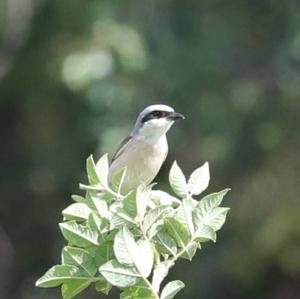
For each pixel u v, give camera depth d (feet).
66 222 18.39
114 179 19.25
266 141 54.34
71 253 18.30
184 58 54.03
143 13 53.88
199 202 18.69
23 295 60.39
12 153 59.62
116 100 51.83
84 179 55.88
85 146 55.57
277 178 54.08
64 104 56.24
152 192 19.52
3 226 60.70
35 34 56.29
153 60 53.11
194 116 53.72
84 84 51.75
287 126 54.90
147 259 17.94
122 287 18.13
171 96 53.26
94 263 18.31
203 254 53.67
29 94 57.62
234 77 55.36
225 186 54.03
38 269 60.54
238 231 53.57
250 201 53.88
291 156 54.49
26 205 60.13
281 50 55.88
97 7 53.31
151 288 18.10
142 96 52.37
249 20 56.75
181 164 53.72
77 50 53.01
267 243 52.95
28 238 60.59
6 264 60.44
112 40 52.29
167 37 53.83
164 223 18.66
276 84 55.47
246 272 52.90
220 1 56.85
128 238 17.93
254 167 54.34
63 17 54.70
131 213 18.42
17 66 56.90
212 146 53.67
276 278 53.16
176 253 18.65
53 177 57.47
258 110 54.85
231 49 55.98
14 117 59.52
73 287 18.42
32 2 55.98
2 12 56.08
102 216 18.51
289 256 52.65
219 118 53.88
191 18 55.16
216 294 53.21
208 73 54.34
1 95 58.29
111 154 50.98
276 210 53.62
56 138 57.26
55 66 55.52
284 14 56.65
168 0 54.80
